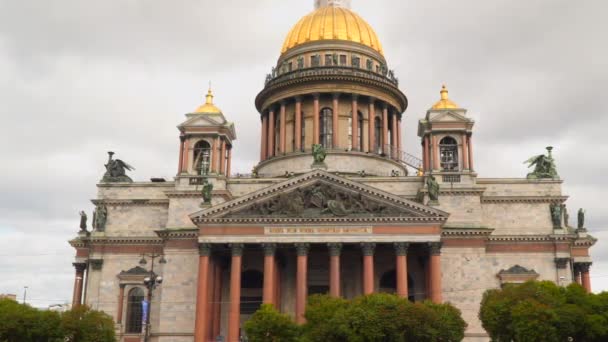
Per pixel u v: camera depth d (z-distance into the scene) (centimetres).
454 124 9712
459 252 9044
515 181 9869
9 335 7488
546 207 9769
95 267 9800
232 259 8519
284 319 7325
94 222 10075
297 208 8575
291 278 9406
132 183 10212
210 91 10650
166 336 9025
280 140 11675
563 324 6875
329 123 11600
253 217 8562
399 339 6825
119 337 9381
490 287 9288
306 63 12088
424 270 9206
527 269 9350
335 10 12706
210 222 8612
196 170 9969
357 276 9375
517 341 7100
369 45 12356
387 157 11488
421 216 8462
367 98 11675
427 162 9794
